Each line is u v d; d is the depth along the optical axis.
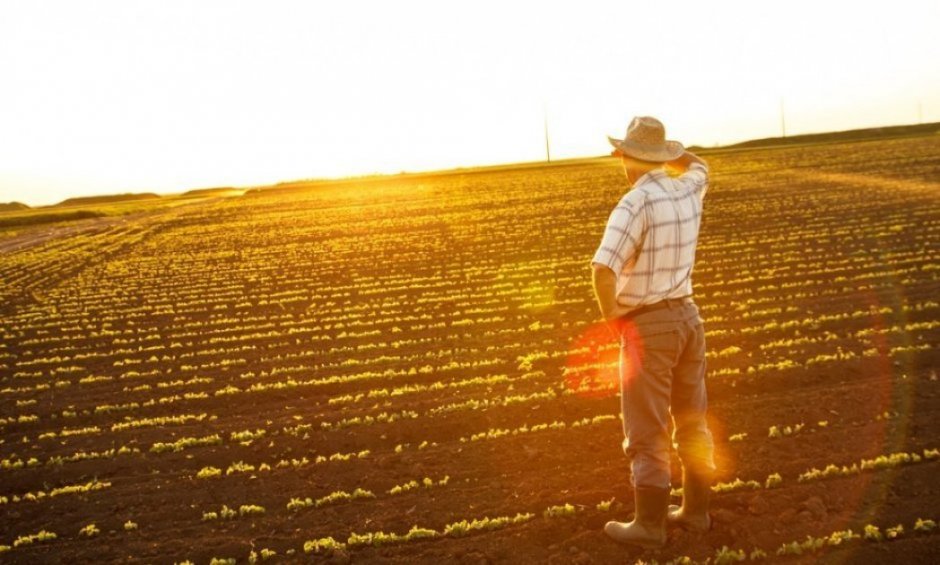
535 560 4.67
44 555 5.40
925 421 6.38
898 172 38.47
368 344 11.95
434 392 8.79
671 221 4.16
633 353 4.33
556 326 11.99
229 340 13.05
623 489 5.53
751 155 63.53
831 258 15.95
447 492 5.86
